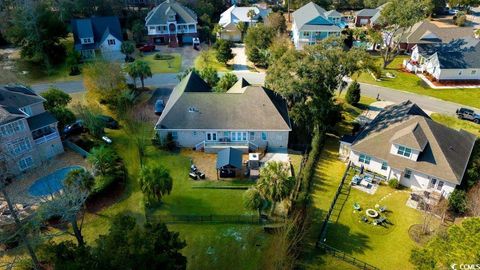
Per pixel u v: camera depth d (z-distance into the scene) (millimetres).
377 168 45875
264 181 35594
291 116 53375
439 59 75375
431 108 64938
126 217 29312
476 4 128750
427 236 36656
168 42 100125
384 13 80625
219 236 36406
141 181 37688
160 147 51062
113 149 50750
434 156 42438
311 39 96750
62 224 37594
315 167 47781
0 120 41781
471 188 41156
